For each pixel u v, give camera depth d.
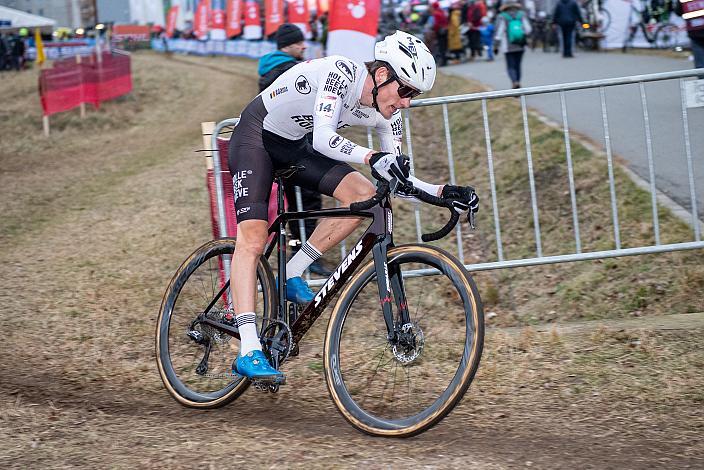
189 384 3.31
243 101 17.17
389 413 2.94
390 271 2.75
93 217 7.02
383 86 2.76
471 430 2.74
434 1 19.38
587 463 2.44
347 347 3.61
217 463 2.50
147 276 5.11
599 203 5.65
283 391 3.21
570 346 3.45
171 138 12.46
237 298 2.91
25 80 22.94
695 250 4.60
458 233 4.30
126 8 30.56
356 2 6.88
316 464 2.47
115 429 2.85
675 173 5.96
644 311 4.25
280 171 2.96
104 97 17.03
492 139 8.56
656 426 2.70
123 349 3.83
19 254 5.88
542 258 4.13
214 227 3.92
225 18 36.38
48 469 2.50
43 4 40.78
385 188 2.63
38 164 10.68
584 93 10.42
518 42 11.09
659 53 15.46
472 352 2.55
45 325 4.23
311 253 3.06
